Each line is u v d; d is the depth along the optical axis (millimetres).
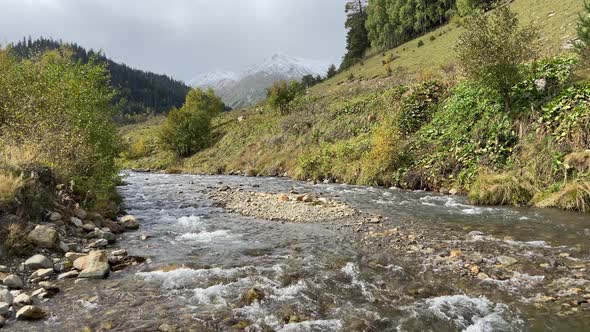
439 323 5465
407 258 8398
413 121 23906
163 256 8727
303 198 16250
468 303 6074
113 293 6500
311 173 26844
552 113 15539
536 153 15070
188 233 11062
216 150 46750
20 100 13156
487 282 6879
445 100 23375
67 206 10641
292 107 48312
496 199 14547
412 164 20734
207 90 71250
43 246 8219
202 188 22000
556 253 8312
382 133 22641
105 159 14508
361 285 6930
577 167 13453
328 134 31656
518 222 11391
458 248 8961
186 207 15617
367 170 22406
